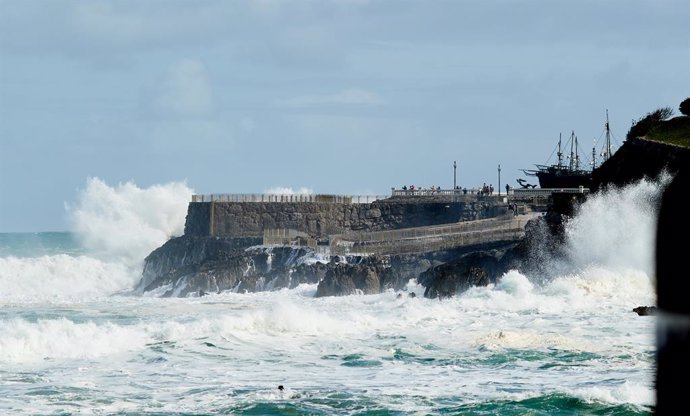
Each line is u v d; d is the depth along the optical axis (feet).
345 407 262.47
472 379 308.40
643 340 389.19
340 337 412.98
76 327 383.04
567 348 368.07
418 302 616.80
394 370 332.19
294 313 431.43
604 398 261.03
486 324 456.86
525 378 308.19
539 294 586.86
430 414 250.78
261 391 286.46
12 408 262.06
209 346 381.60
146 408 263.29
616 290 593.83
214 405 266.98
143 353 365.40
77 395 282.77
